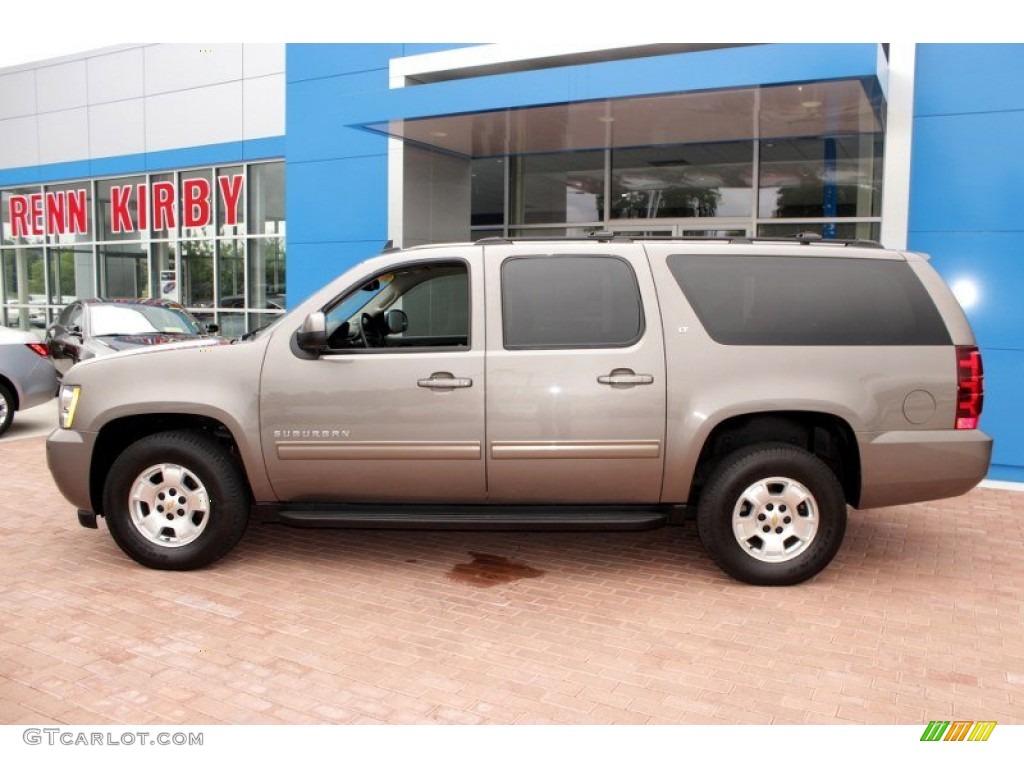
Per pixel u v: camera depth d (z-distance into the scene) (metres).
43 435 10.69
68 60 16.83
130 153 16.33
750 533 5.23
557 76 8.38
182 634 4.56
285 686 3.97
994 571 5.67
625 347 5.19
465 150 11.50
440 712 3.73
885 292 5.26
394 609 4.95
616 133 10.09
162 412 5.39
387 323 5.65
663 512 5.39
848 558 5.94
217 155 15.24
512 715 3.71
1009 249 8.05
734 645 4.45
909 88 8.20
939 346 5.20
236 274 15.48
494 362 5.21
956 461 5.15
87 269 17.58
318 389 5.30
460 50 10.64
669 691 3.94
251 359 5.39
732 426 5.47
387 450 5.27
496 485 5.29
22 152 17.83
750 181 10.56
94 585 5.31
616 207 11.38
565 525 5.27
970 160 8.14
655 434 5.17
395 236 11.03
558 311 5.27
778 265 5.30
